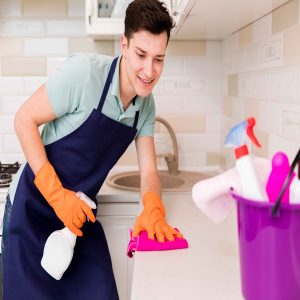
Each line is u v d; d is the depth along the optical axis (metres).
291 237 0.70
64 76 1.34
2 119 2.31
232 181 0.84
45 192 1.39
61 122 1.46
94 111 1.42
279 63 1.33
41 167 1.38
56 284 1.44
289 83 1.25
